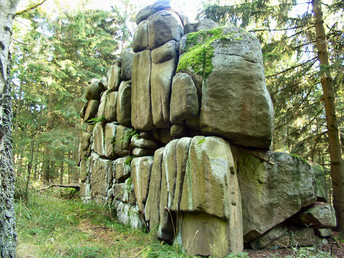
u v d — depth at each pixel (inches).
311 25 242.8
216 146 126.9
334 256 134.1
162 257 119.1
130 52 210.5
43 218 160.1
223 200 116.7
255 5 249.3
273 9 244.1
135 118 183.2
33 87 473.7
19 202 179.5
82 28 489.1
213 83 133.7
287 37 247.4
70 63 467.5
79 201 258.5
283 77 249.3
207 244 120.7
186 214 133.9
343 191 214.7
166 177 144.4
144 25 179.8
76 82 526.6
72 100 529.7
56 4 370.0
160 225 143.8
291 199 144.9
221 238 117.6
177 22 168.4
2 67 73.4
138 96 180.5
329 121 225.9
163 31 164.9
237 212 127.0
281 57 246.8
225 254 115.8
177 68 148.9
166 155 146.9
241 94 131.6
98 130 245.9
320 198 175.0
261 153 147.1
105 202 218.1
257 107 131.7
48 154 461.1
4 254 76.2
